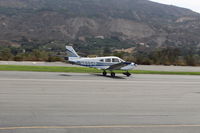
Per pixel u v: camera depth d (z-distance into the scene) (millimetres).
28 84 19828
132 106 13477
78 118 10688
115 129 9383
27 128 9141
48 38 143625
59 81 22312
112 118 10898
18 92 16188
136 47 123688
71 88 18750
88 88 19141
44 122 9922
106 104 13711
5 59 53906
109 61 29344
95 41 141500
